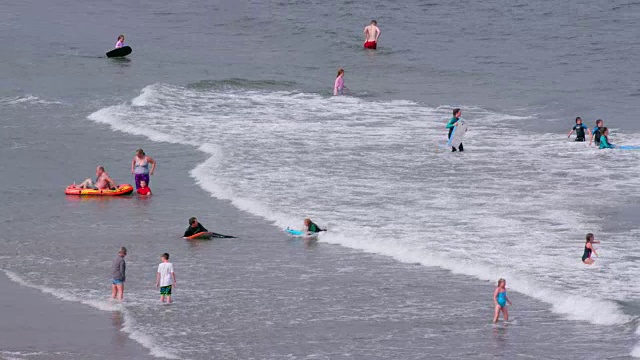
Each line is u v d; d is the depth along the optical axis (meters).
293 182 121.94
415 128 154.25
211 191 119.38
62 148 141.62
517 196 114.75
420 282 87.12
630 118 162.25
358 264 92.56
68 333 75.00
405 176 124.50
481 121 160.75
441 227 102.62
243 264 92.88
